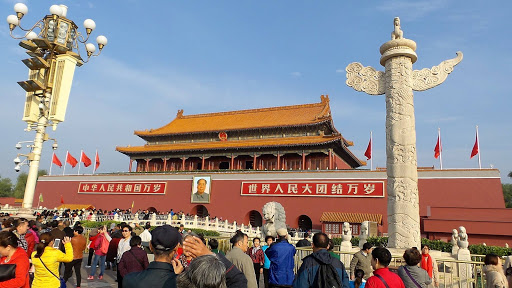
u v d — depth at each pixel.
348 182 44.59
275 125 56.59
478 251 23.11
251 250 13.62
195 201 53.84
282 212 19.56
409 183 17.25
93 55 28.72
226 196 52.03
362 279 10.62
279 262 9.36
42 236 8.55
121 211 53.47
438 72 18.08
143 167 68.25
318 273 6.66
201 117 73.62
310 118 58.03
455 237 20.55
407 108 17.98
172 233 4.89
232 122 66.12
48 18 26.52
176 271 5.02
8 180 126.31
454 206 38.25
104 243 16.53
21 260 6.87
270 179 49.72
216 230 40.50
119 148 66.81
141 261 8.88
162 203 56.38
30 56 27.27
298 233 38.91
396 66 18.53
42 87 26.05
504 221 32.34
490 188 37.34
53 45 26.25
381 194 42.28
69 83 26.23
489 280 8.81
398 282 6.54
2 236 6.86
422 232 35.53
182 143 65.56
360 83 19.78
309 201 46.12
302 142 52.72
